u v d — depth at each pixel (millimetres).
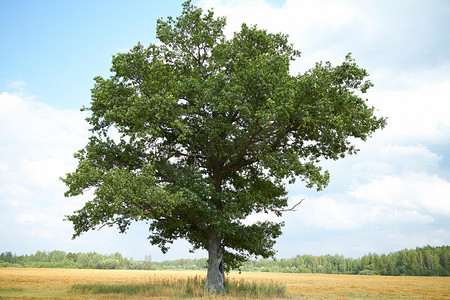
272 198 28141
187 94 24578
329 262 178250
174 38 27562
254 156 25672
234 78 22953
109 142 24844
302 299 25328
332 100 22375
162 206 22031
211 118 24641
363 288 46844
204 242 29078
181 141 25984
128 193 20109
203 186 22812
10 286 36844
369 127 23875
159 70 23484
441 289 46750
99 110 24375
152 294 23156
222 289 24797
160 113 22094
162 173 25766
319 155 26078
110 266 145625
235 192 27922
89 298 22250
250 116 22297
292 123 22906
